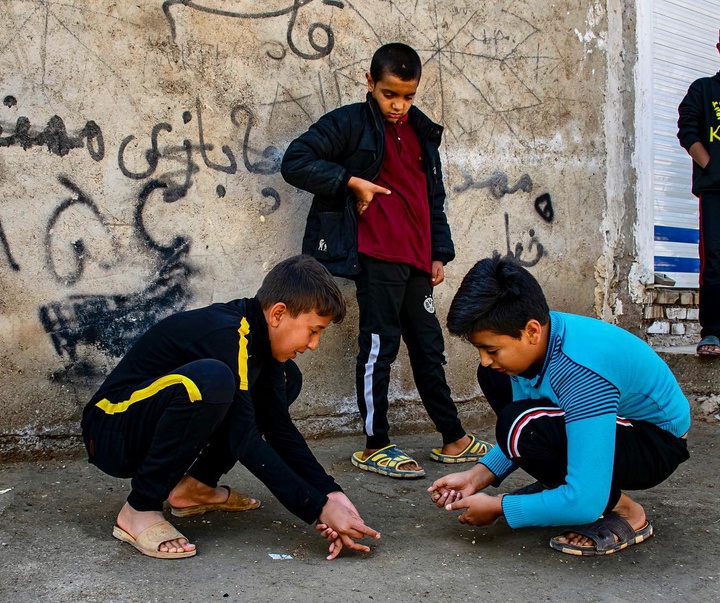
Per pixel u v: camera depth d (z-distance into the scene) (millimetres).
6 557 1862
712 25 4652
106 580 1743
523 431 1933
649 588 1804
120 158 2768
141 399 1892
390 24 3291
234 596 1680
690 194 4562
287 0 3055
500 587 1784
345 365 3207
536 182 3699
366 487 2590
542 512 1852
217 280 2943
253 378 2029
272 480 1888
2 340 2604
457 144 3467
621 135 4016
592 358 1874
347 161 2814
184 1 2861
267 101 3023
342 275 2723
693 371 3789
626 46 4027
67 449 2709
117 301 2773
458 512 2352
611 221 3982
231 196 2961
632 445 1975
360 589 1742
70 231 2695
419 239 2840
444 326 3445
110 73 2746
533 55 3682
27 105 2623
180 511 2207
